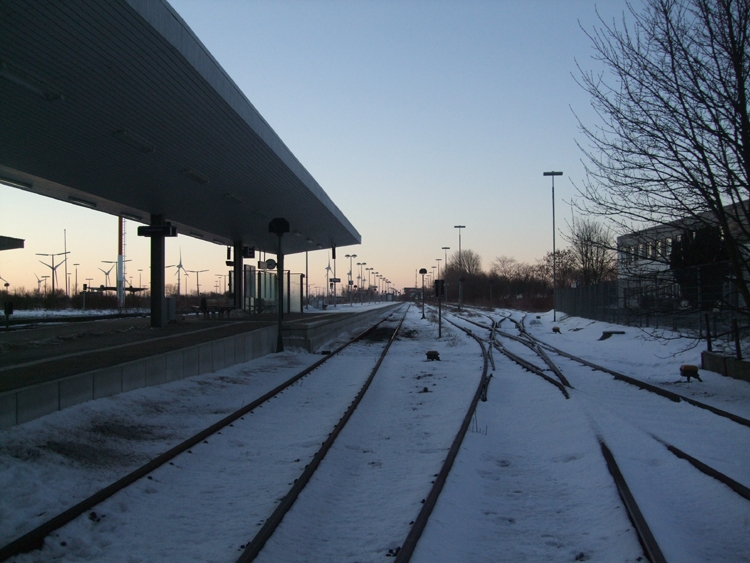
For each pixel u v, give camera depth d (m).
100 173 16.67
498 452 7.25
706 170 10.12
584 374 14.04
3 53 9.43
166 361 11.27
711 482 5.60
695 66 9.96
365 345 23.53
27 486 5.23
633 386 11.80
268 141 15.30
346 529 4.73
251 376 14.07
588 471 6.03
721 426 8.06
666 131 10.32
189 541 4.43
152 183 18.06
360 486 5.91
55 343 14.85
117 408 8.52
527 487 5.89
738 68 9.57
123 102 11.67
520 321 39.50
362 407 9.92
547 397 10.59
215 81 11.41
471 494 5.54
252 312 34.47
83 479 5.72
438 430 8.27
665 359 17.53
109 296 63.75
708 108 9.77
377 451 7.29
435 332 31.31
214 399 10.73
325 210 25.61
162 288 22.30
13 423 6.71
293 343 21.25
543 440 7.69
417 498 5.25
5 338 16.62
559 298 51.75
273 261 35.19
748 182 9.80
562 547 4.39
